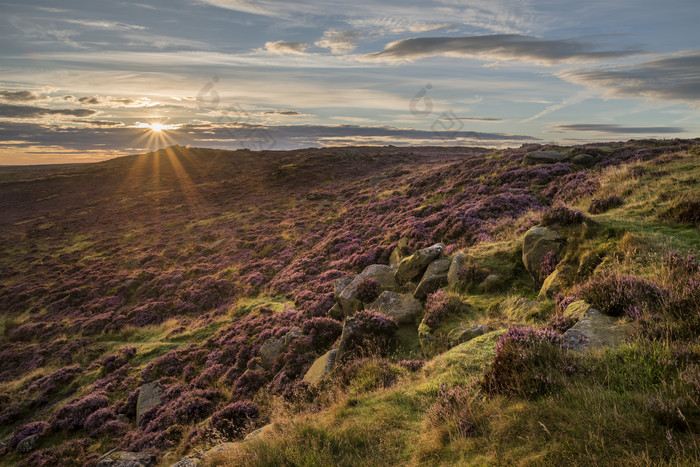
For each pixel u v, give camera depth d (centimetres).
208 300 2794
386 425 571
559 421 394
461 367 697
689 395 369
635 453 323
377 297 1591
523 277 1232
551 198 2348
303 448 545
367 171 7556
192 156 12556
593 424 370
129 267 3788
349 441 548
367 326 1170
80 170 11488
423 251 1628
